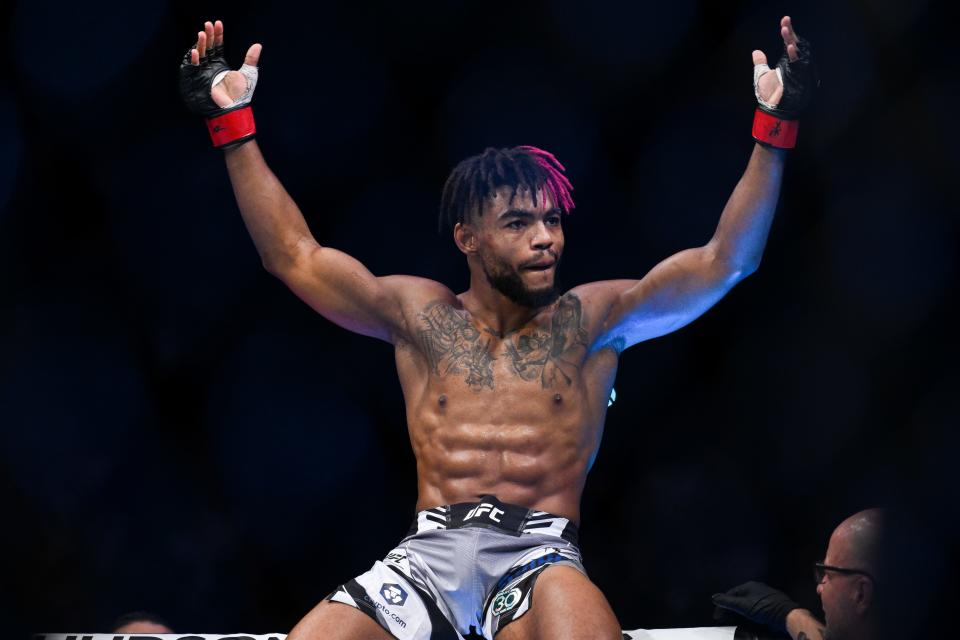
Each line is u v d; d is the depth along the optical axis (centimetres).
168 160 2169
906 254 1694
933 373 1480
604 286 1201
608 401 1187
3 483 2109
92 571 2105
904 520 1095
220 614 2141
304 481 2212
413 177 2197
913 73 1662
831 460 2116
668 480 2217
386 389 2248
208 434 2212
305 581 2186
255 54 1235
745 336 2209
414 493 2227
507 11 2155
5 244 2138
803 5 2019
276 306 2234
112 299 2189
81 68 2098
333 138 2178
